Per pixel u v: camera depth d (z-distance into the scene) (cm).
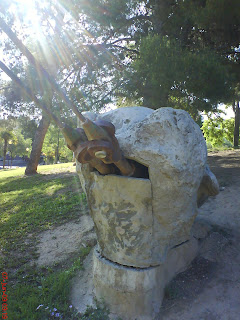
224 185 484
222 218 354
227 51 640
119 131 243
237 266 261
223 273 254
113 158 187
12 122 942
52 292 255
